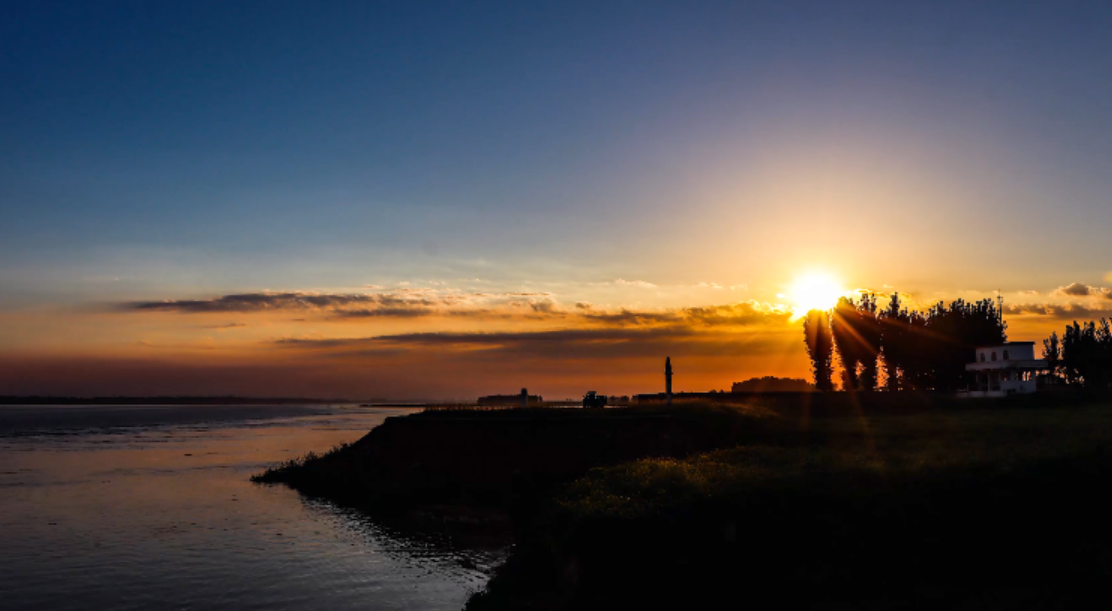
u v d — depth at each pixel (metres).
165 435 123.25
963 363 97.69
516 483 46.69
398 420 61.53
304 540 38.34
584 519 25.58
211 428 149.12
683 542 23.92
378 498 48.59
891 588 20.41
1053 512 23.89
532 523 36.22
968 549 22.06
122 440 109.75
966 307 100.62
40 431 137.25
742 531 24.12
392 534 39.62
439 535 39.28
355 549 36.28
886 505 25.16
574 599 22.92
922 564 21.48
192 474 65.31
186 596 28.67
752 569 22.12
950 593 19.69
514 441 51.47
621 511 26.06
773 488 27.66
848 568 21.66
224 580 30.83
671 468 34.47
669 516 25.20
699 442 49.06
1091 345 110.12
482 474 48.97
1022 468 28.30
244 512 46.41
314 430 139.62
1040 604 18.59
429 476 50.62
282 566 33.12
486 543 37.44
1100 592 18.94
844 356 105.88
